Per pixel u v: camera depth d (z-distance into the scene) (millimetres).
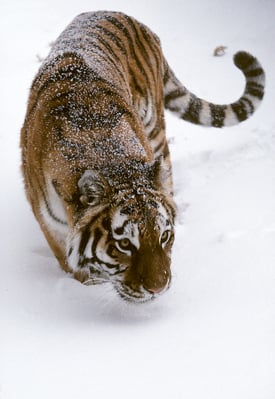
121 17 9859
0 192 10266
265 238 8359
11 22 16219
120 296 7152
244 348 6484
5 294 7527
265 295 7277
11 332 6852
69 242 7152
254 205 9258
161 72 10164
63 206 7203
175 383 6074
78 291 7527
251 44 14484
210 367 6254
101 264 6988
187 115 10711
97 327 6949
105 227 6844
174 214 7230
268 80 13031
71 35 9133
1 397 5965
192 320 6996
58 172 7133
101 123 7414
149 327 6934
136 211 6746
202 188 9969
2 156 11367
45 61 8742
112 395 5957
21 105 12875
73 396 5965
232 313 7039
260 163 10445
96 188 6797
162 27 15672
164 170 7164
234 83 13312
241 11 16047
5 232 9094
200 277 7758
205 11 16266
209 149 11211
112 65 8820
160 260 6836
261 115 12031
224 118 10711
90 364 6359
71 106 7578
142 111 9602
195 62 14133
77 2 17219
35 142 7598
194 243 8516
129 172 6988
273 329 6727
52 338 6758
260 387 5980
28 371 6289
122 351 6523
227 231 8664
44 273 8000
